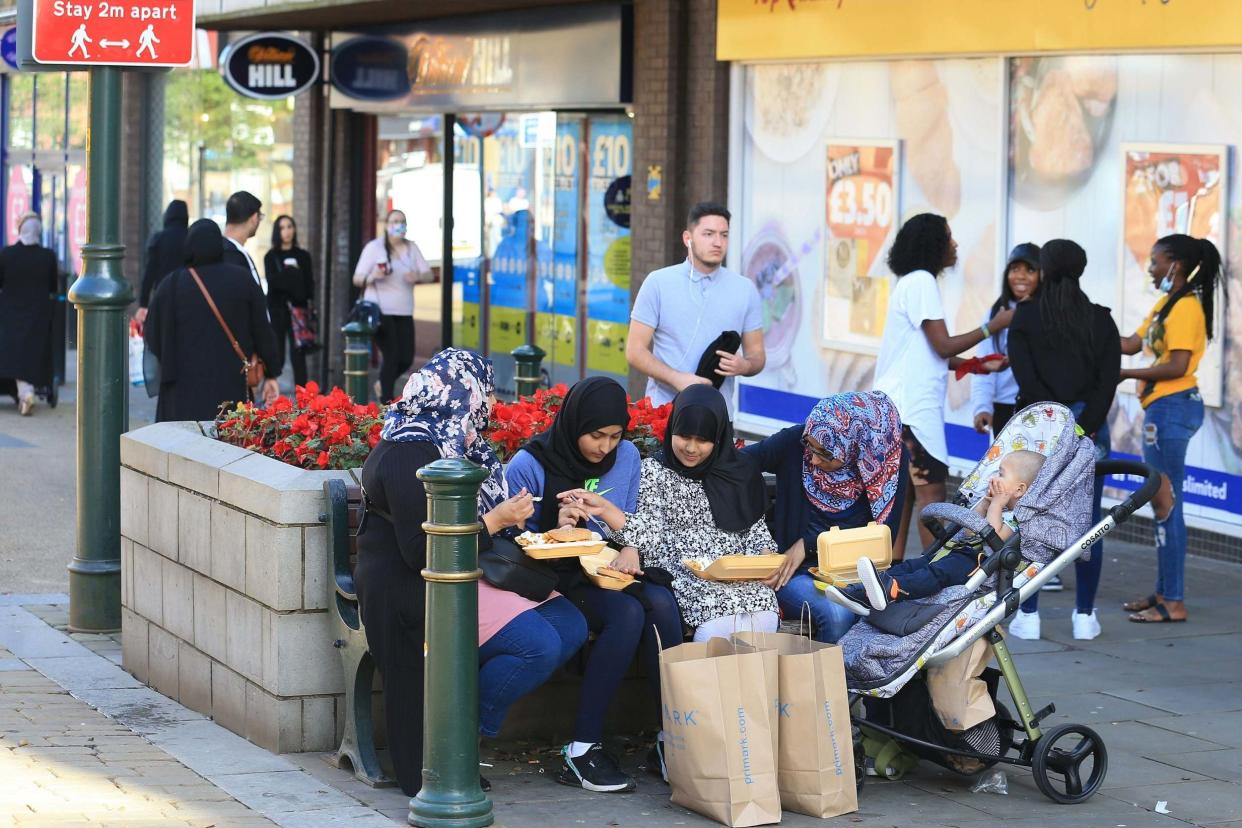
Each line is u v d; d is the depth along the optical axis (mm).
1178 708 13562
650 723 12773
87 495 15891
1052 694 13992
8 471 25109
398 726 10820
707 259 14852
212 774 11297
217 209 41594
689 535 11930
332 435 12828
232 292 18094
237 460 12602
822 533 11773
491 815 10375
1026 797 11281
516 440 13156
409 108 33500
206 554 12797
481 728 11125
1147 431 16500
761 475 12172
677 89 26609
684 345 14914
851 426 12180
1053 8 20734
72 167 50062
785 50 24656
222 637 12633
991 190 22000
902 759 11672
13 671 14367
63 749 11758
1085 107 20703
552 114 30688
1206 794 11375
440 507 10102
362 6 30453
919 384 16938
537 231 31375
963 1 21844
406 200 35344
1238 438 19047
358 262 34250
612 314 29344
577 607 11438
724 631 11586
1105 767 11320
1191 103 19531
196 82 41875
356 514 11719
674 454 11906
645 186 27016
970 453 22219
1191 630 16250
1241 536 19000
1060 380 15531
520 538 11148
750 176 26172
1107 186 20500
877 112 23734
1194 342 16250
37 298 31172
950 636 11055
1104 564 19234
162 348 18047
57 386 33938
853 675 11227
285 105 38844
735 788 10453
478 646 10633
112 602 15914
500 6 29734
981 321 22281
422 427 10867
